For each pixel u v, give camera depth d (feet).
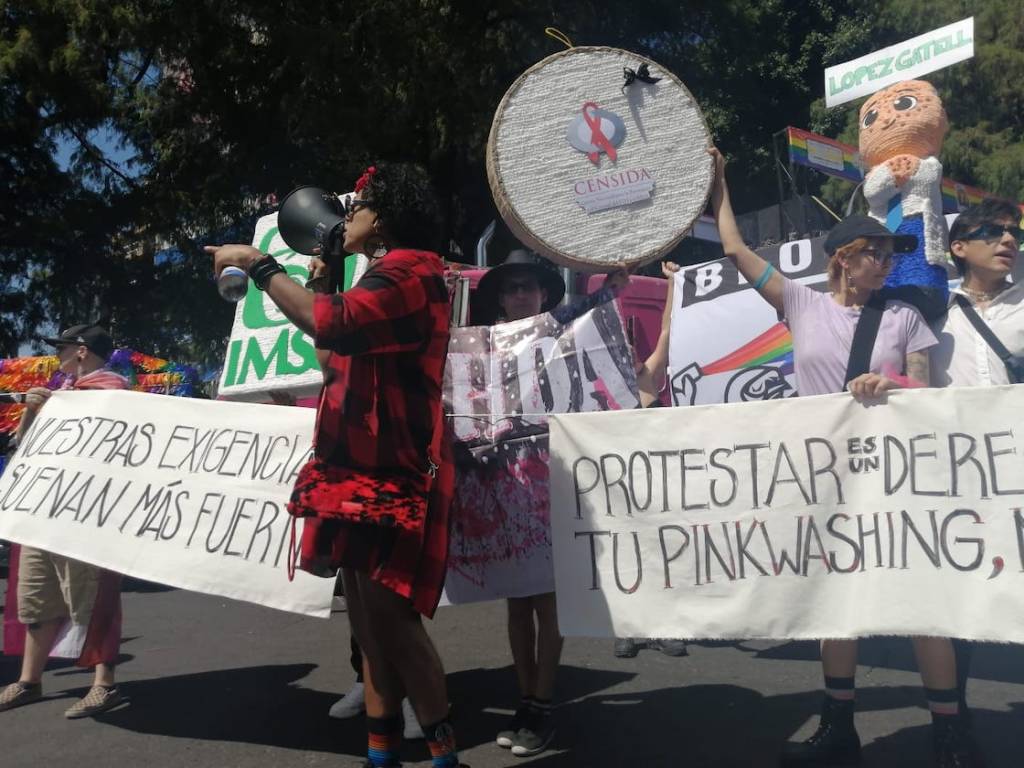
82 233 57.82
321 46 49.55
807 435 10.98
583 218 12.03
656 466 11.41
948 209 45.91
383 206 10.41
